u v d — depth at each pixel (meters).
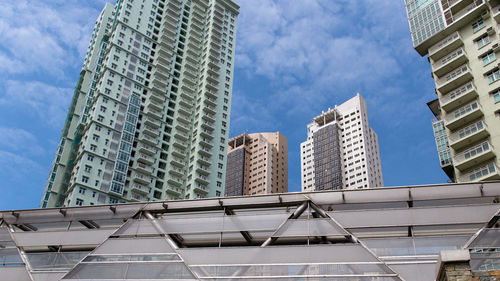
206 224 24.34
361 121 165.50
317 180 163.12
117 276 22.78
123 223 26.25
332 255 21.06
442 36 63.62
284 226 22.89
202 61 123.94
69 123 109.19
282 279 20.84
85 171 90.06
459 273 12.53
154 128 106.69
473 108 55.00
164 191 100.25
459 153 54.72
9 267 25.52
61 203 92.06
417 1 70.12
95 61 115.38
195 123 113.12
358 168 157.00
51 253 25.50
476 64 57.72
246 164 175.88
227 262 22.11
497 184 22.27
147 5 120.62
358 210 22.62
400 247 20.80
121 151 96.62
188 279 21.81
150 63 113.06
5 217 28.44
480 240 19.89
